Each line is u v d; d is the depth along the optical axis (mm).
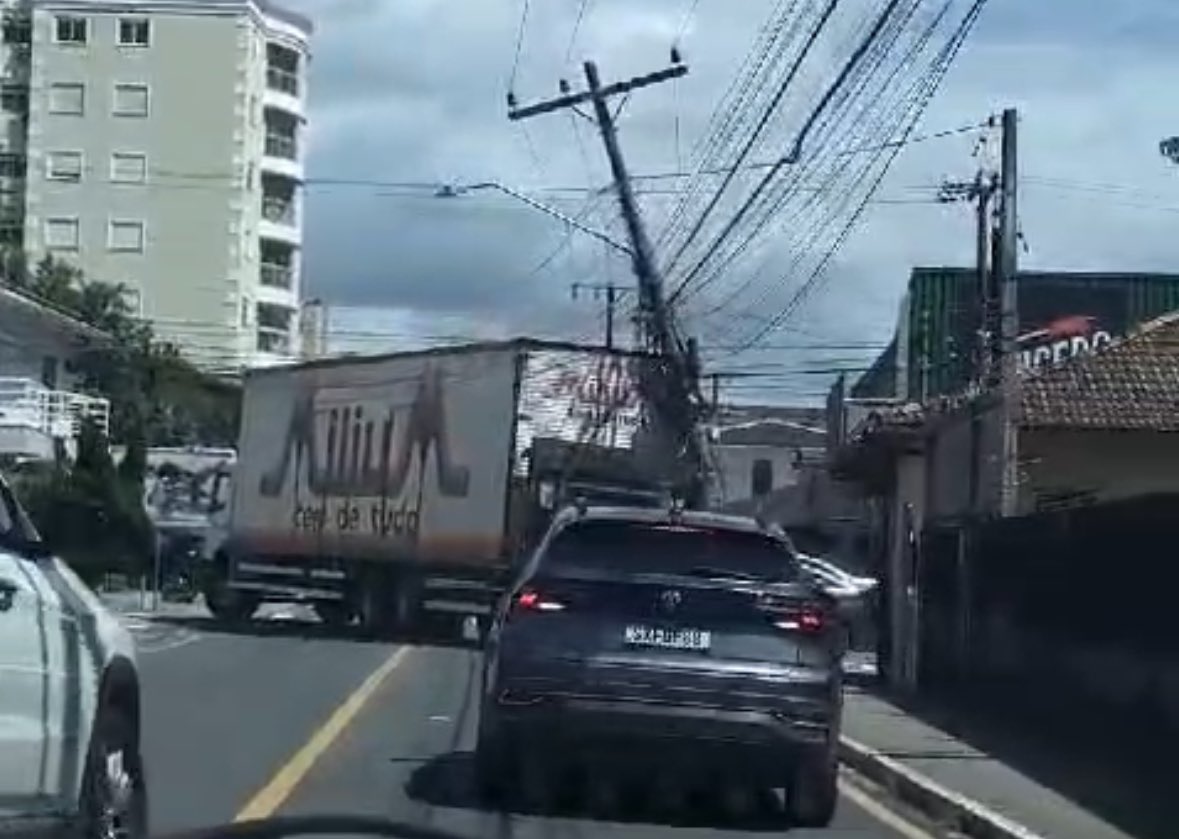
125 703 9188
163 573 49625
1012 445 25406
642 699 12594
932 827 13930
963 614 22562
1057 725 17672
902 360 54500
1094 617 16516
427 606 34875
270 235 87562
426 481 35312
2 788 7863
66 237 85062
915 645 25859
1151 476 28500
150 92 85125
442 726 18859
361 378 37594
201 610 45188
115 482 37844
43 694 8164
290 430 39656
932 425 27141
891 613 28109
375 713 20141
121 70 85125
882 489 32031
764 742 12648
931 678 24547
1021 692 19281
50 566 8594
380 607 36375
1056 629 17891
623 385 34156
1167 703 14266
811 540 50750
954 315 50906
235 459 45562
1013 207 28672
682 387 34656
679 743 12656
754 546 13070
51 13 85250
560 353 33688
